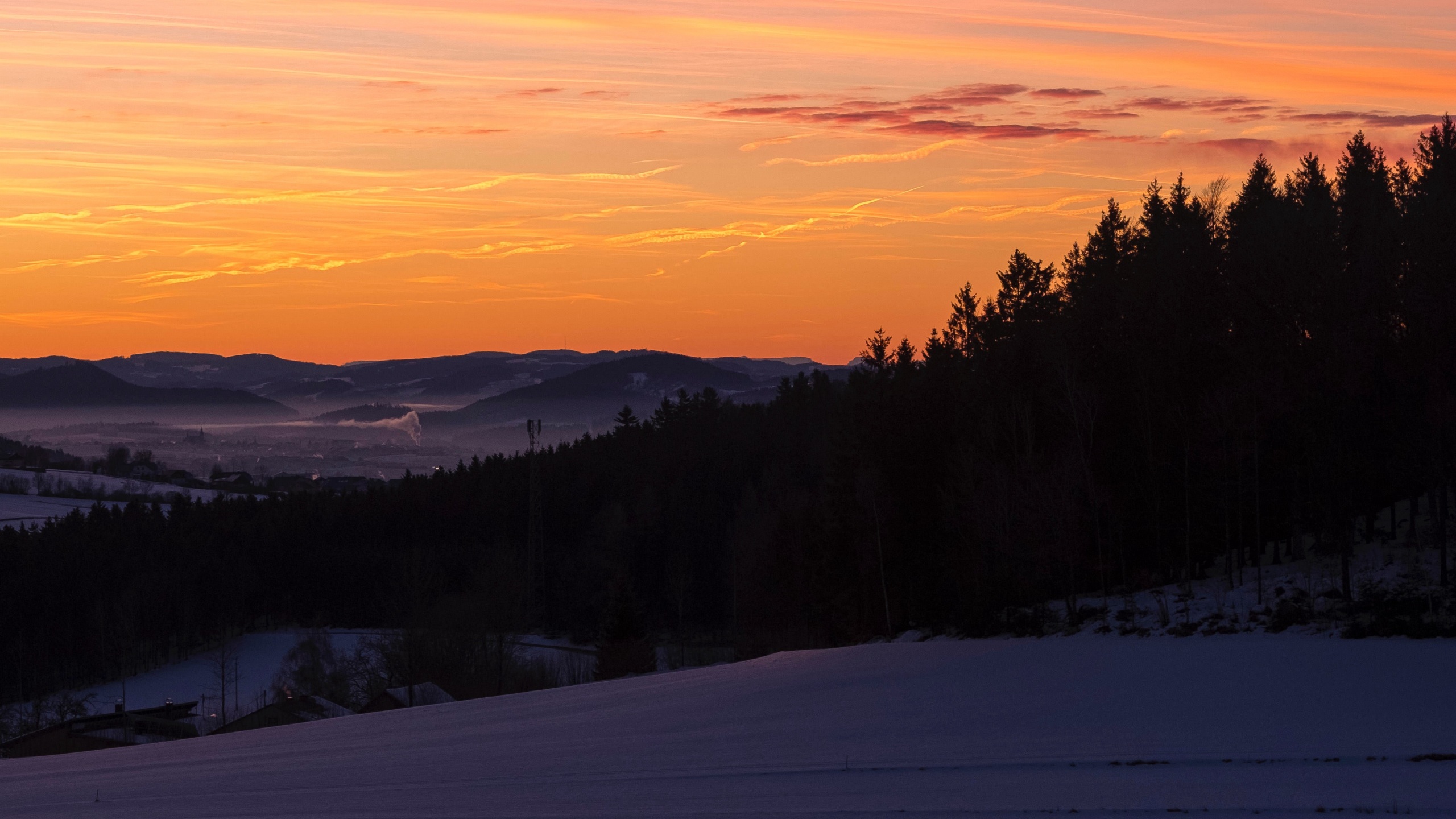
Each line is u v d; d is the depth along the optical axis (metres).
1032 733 24.16
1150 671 32.19
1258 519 44.69
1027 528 52.72
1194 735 22.64
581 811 18.98
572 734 29.89
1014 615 53.28
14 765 32.47
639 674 66.00
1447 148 64.62
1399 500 53.91
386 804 20.69
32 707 87.44
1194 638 41.12
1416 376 44.25
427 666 68.50
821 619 69.81
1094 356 60.59
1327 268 46.44
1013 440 61.25
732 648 87.31
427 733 33.06
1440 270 44.12
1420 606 38.03
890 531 64.81
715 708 33.09
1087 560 54.38
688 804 19.11
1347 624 38.62
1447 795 17.25
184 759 30.77
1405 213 49.94
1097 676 32.12
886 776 20.62
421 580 97.25
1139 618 45.97
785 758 23.22
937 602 60.34
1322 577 44.53
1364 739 21.45
